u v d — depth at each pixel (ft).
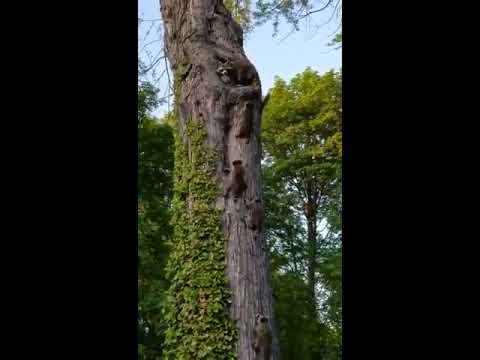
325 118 76.33
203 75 20.57
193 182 19.71
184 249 19.34
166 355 19.03
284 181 77.51
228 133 20.20
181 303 19.08
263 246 19.48
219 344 18.10
